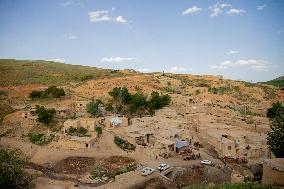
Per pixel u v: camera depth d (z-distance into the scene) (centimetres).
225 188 4706
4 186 5697
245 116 11238
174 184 6569
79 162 7706
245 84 18350
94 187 6291
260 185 4628
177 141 8400
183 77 19512
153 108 12019
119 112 11825
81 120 9581
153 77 18288
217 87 17162
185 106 12700
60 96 13025
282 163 4994
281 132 6153
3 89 15150
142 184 6369
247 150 7738
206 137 8962
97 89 14775
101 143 8775
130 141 8781
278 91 17662
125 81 16450
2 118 10431
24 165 7219
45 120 9944
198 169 7138
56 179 6900
